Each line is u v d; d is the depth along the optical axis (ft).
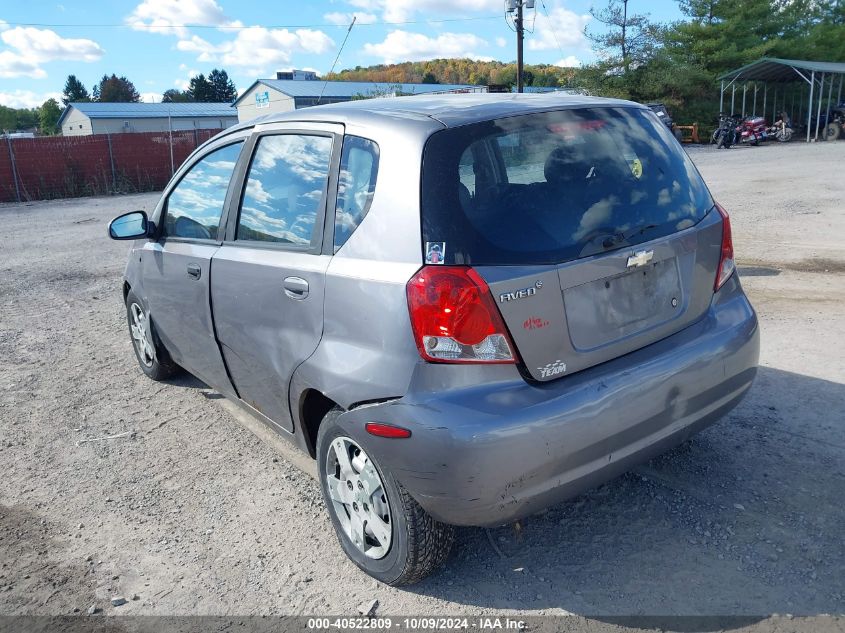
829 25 150.51
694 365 9.36
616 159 9.65
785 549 9.68
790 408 13.69
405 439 8.32
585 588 9.30
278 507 11.96
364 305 9.02
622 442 8.77
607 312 8.92
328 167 10.39
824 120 110.22
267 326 11.12
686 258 9.72
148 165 92.58
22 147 84.48
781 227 32.40
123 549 11.03
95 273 33.94
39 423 16.07
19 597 10.02
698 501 10.91
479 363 8.18
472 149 8.85
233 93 436.76
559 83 140.77
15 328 24.31
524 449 8.03
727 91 127.85
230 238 12.57
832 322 18.56
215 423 15.51
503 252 8.32
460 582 9.64
